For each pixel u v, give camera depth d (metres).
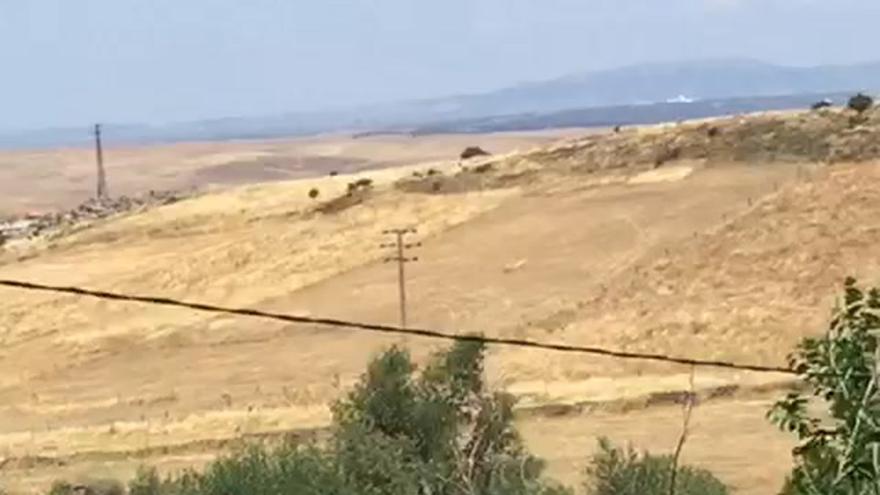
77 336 75.19
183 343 71.50
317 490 18.48
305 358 64.94
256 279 84.31
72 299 83.12
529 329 65.88
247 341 70.06
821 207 74.44
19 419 56.81
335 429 20.69
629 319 65.50
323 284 80.88
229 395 58.91
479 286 74.62
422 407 19.66
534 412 45.03
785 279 67.00
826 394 6.18
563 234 81.94
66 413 57.50
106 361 70.12
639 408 45.66
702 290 67.56
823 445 6.11
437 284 76.31
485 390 21.31
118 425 50.34
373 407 19.98
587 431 42.06
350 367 61.97
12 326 79.00
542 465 20.72
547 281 73.62
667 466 19.39
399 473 18.38
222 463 20.00
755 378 50.91
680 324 63.50
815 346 6.27
